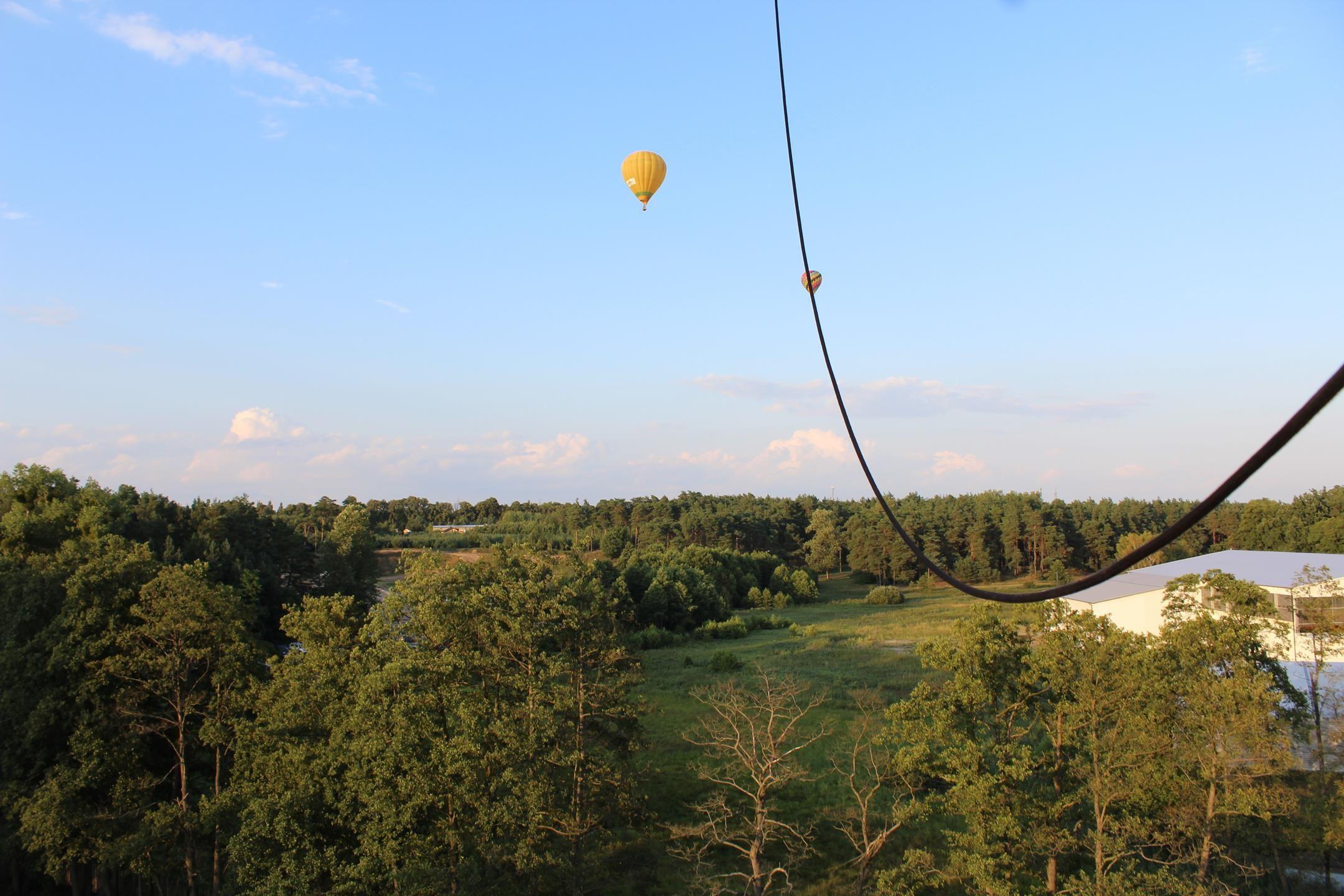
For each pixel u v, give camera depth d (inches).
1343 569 1818.4
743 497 6815.9
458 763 886.4
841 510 6491.1
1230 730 837.2
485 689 1049.5
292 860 895.7
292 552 3048.7
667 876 1139.3
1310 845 892.6
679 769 1475.1
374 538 3516.2
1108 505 5629.9
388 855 861.8
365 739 924.6
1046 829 871.1
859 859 1042.7
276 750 1021.8
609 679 1112.8
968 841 900.6
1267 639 1147.3
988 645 920.3
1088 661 887.1
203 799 1014.4
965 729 929.5
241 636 1182.3
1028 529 4628.4
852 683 2011.6
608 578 3068.4
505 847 882.1
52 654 1130.0
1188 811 863.1
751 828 1107.9
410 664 943.0
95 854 1035.3
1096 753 870.4
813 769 1421.0
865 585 5009.8
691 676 2199.8
